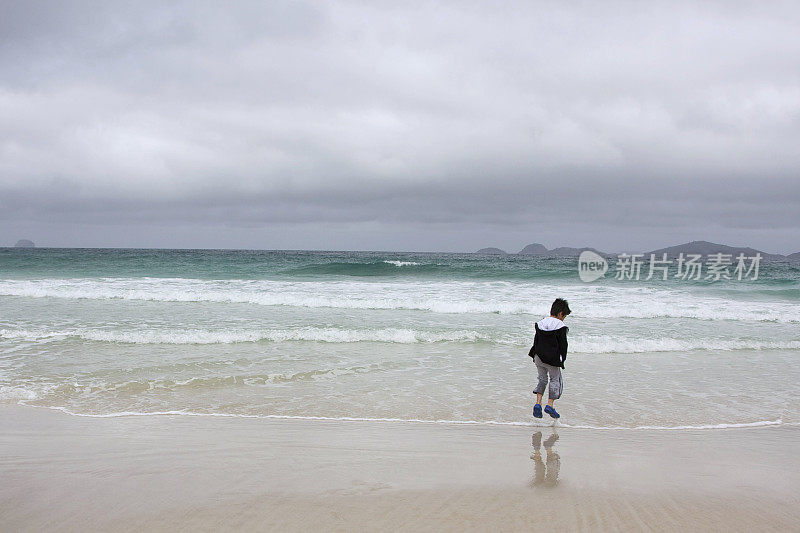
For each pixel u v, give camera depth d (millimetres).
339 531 3254
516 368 9148
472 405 6930
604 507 3746
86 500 3676
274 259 51438
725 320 15477
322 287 22594
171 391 7359
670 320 15312
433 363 9438
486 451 5066
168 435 5406
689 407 7027
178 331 11648
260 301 17609
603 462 4797
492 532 3301
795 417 6645
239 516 3441
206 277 29188
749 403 7266
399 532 3264
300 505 3641
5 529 3221
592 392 7770
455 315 15430
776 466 4777
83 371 8305
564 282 27500
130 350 9984
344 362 9336
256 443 5168
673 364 9836
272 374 8305
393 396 7301
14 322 13000
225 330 11969
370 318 14562
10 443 5047
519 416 6516
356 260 53844
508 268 37375
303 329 12039
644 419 6469
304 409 6621
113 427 5695
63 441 5137
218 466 4445
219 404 6789
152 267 34781
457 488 4047
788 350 11375
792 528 3463
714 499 3939
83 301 17359
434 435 5613
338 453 4895
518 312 16141
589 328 13758
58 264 36281
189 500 3693
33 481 4035
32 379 7793
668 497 3965
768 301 19938
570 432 5867
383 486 4047
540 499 3867
